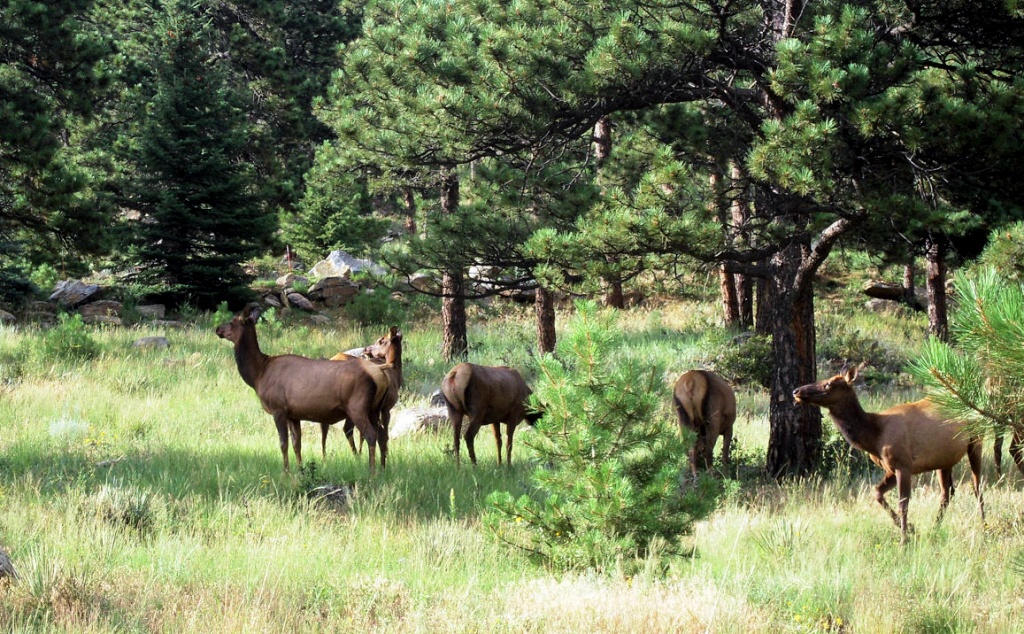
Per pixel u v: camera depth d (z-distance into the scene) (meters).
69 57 48.91
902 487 18.80
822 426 27.95
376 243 79.62
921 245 24.83
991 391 11.88
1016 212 21.98
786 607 13.84
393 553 17.12
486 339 53.50
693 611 12.96
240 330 24.50
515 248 27.12
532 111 24.86
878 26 24.66
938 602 13.84
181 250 59.62
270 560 15.83
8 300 53.56
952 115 20.67
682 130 27.95
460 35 25.52
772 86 22.09
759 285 44.78
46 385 33.47
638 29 23.41
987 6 23.05
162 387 35.50
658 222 21.33
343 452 27.12
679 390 24.59
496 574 15.92
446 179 34.81
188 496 20.77
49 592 12.96
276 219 62.78
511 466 26.45
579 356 15.50
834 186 21.72
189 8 78.62
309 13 92.38
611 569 15.00
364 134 28.27
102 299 57.44
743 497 22.25
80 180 47.53
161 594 13.62
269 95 83.81
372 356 26.66
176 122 58.97
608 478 15.05
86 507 18.42
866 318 59.00
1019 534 17.78
